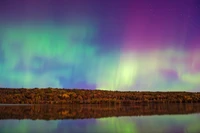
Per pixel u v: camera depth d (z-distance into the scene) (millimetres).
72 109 60594
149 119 36000
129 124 30578
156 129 26703
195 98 100000
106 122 32562
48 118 37938
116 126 28969
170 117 39125
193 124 30422
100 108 65875
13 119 36500
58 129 26891
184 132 24812
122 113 47688
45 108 64188
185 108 64562
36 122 32812
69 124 30719
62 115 43250
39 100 88812
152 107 70750
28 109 58844
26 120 35188
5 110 54656
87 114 45375
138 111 53469
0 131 25844
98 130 26188
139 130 26141
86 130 26250
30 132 25219
